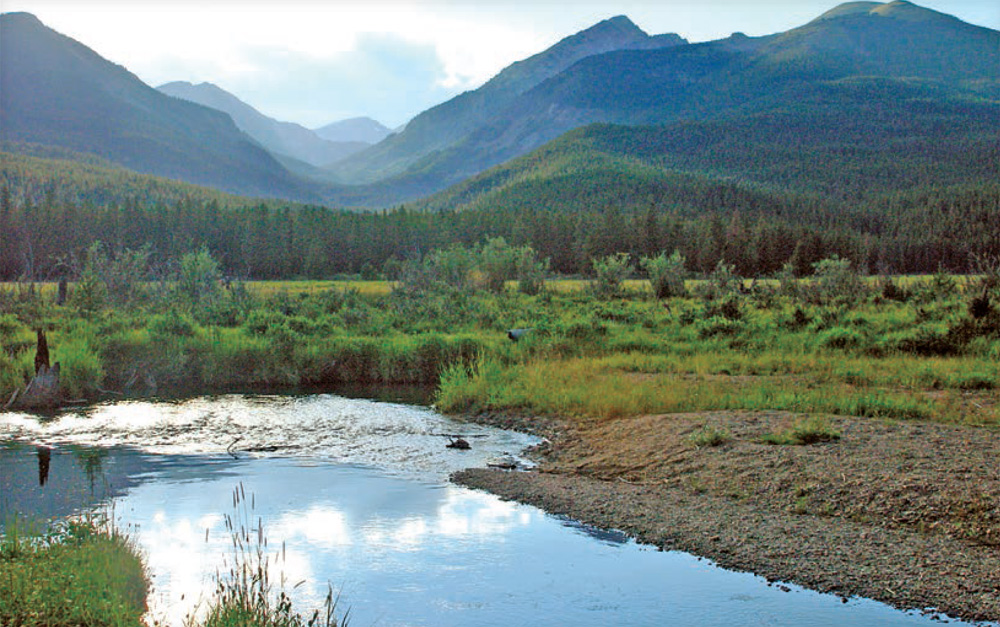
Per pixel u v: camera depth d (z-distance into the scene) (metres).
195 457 12.72
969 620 6.56
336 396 19.61
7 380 18.16
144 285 36.56
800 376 19.19
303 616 6.56
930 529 8.58
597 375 19.36
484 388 17.94
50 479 11.13
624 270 52.78
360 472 11.79
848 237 129.75
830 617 6.63
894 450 10.94
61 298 33.81
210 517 9.33
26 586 6.38
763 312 34.94
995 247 123.44
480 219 140.50
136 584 7.02
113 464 12.14
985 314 24.27
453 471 11.93
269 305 36.69
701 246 116.31
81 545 7.53
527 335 25.03
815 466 10.61
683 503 10.04
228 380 21.50
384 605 6.85
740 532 8.84
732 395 15.87
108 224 113.50
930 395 16.00
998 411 13.38
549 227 128.25
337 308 38.28
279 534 8.76
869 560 7.88
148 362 21.19
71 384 18.94
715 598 7.05
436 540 8.62
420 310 35.12
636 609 6.81
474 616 6.66
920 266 127.56
